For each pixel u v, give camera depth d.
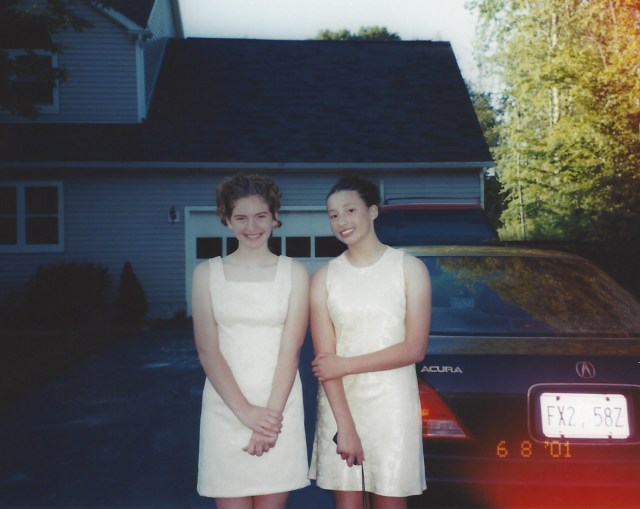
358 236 2.60
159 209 13.93
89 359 9.10
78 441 5.39
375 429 2.56
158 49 16.72
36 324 12.60
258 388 2.61
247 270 2.67
